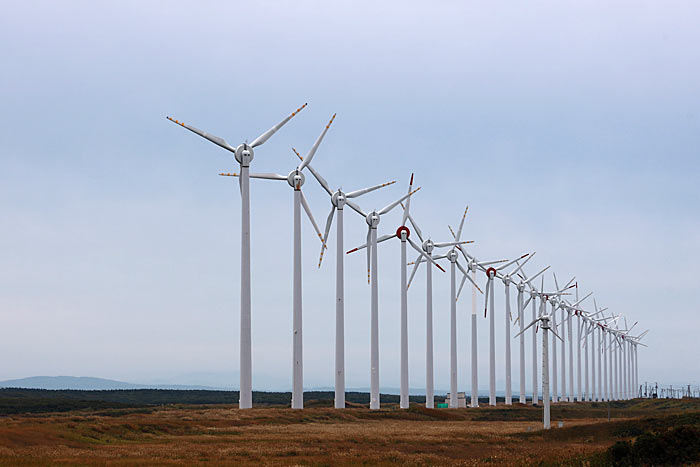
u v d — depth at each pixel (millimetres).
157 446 64375
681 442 56781
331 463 55844
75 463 50406
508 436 85688
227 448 64000
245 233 99500
